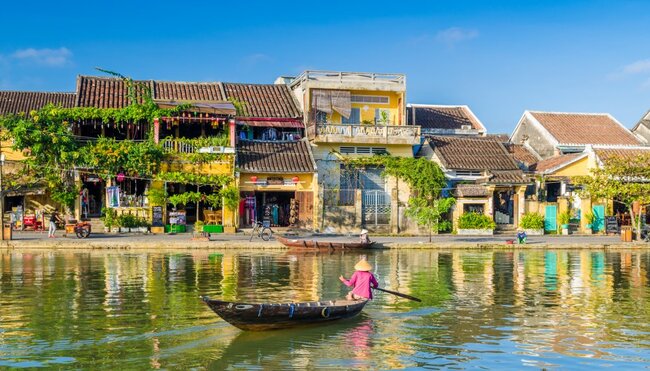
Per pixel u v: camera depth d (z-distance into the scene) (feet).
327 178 157.69
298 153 156.25
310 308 57.77
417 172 156.04
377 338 55.83
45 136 141.28
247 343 53.62
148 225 144.77
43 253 114.01
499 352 52.21
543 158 189.67
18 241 119.34
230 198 147.84
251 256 112.57
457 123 189.06
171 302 69.46
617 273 95.04
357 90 164.96
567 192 166.91
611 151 172.14
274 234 134.72
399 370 47.67
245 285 80.94
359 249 124.47
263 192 155.22
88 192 149.28
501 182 158.20
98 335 55.62
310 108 161.89
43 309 65.62
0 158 123.75
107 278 85.35
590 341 55.62
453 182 160.15
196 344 53.16
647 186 145.07
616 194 147.64
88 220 145.89
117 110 148.25
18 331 56.85
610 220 161.48
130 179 149.18
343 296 74.28
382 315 64.49
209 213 149.38
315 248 121.60
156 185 147.13
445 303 70.85
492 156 165.78
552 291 78.89
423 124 185.26
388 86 165.99
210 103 156.35
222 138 151.53
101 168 144.15
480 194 157.17
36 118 142.61
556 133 188.65
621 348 53.57
